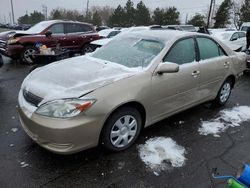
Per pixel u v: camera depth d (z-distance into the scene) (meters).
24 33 8.09
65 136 2.34
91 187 2.35
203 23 52.56
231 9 48.25
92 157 2.78
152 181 2.46
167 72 2.94
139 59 3.19
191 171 2.63
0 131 3.28
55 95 2.43
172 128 3.59
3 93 4.95
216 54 4.09
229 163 2.81
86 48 9.34
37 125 2.40
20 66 7.88
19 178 2.41
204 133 3.50
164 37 3.45
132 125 2.91
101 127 2.54
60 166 2.61
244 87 6.15
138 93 2.77
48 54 6.30
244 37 12.29
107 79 2.68
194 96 3.70
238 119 4.05
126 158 2.79
